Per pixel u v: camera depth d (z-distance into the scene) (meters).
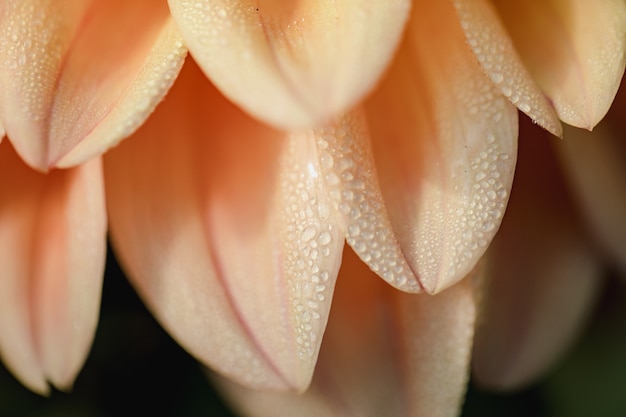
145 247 0.18
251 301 0.17
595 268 0.20
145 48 0.17
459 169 0.17
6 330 0.18
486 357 0.20
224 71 0.15
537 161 0.20
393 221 0.17
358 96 0.15
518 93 0.16
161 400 0.22
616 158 0.19
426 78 0.17
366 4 0.15
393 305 0.18
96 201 0.17
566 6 0.17
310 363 0.17
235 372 0.17
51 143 0.16
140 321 0.22
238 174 0.18
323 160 0.17
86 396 0.22
